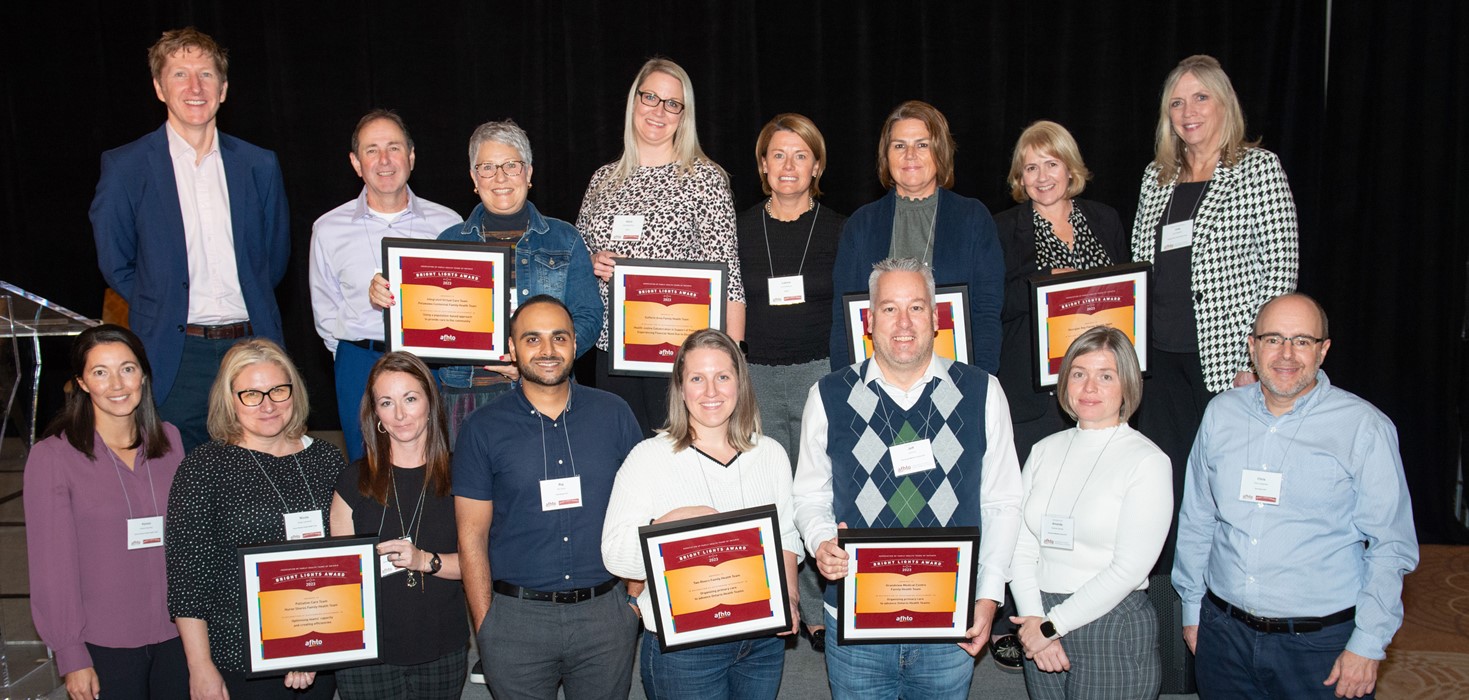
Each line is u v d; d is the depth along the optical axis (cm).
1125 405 275
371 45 616
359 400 364
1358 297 563
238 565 267
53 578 279
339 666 275
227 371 281
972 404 278
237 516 279
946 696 279
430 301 337
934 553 264
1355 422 262
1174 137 370
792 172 375
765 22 596
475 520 279
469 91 614
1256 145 363
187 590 272
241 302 380
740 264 386
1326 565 262
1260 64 574
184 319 366
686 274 356
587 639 278
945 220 352
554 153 616
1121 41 582
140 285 365
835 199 606
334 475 294
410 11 611
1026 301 360
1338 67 557
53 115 638
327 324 375
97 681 285
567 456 280
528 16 605
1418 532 545
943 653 276
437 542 287
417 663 286
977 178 599
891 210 359
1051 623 269
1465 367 536
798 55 596
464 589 297
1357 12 547
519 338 277
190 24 620
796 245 382
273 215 385
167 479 296
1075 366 276
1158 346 364
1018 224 365
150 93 629
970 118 595
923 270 275
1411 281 545
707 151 599
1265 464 271
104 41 626
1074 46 584
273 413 282
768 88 601
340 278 370
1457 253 534
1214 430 283
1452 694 362
